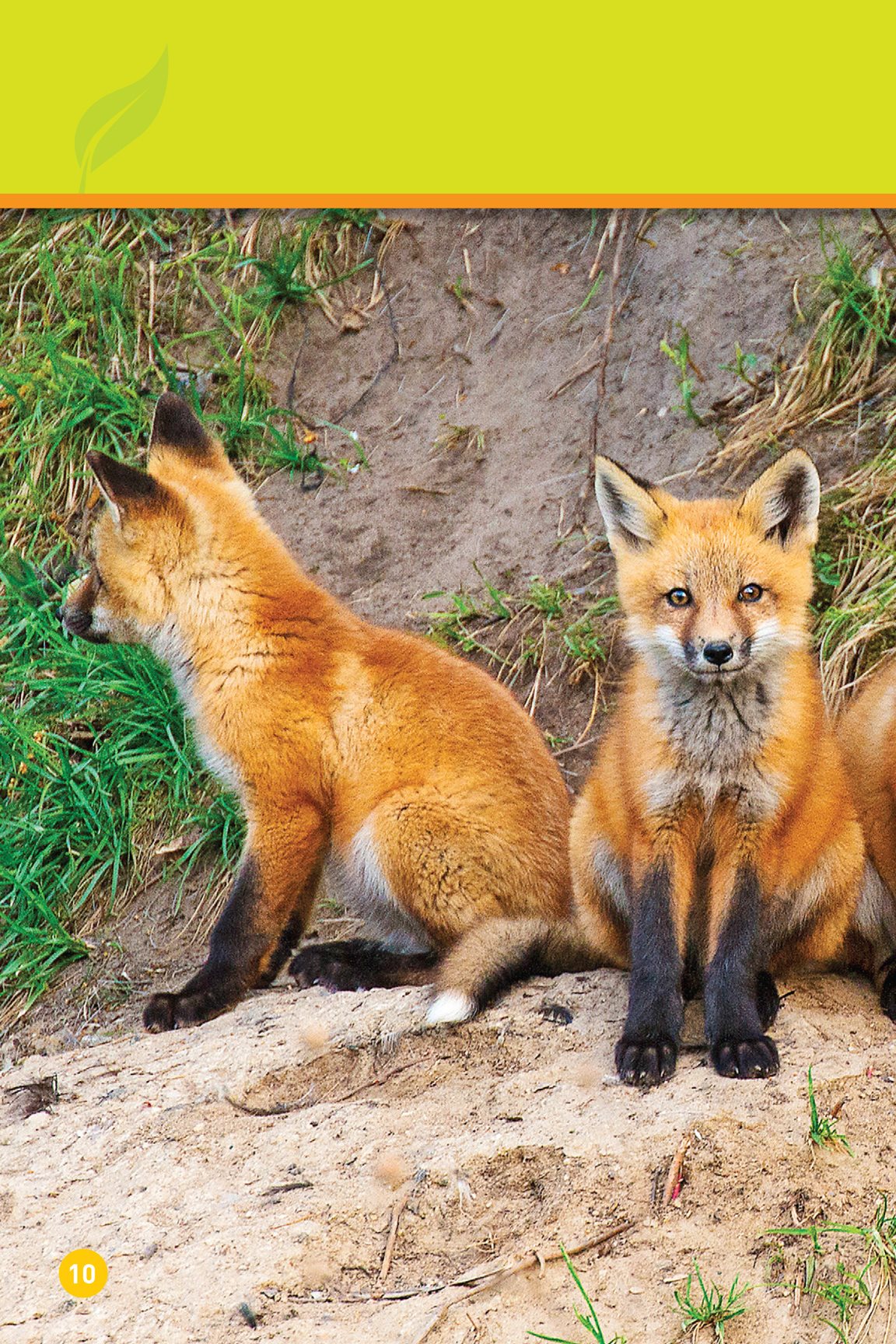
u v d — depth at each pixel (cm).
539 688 1319
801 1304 582
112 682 1416
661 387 1435
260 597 1061
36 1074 897
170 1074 837
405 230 1686
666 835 787
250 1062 823
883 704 901
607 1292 596
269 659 1045
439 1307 595
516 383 1534
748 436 1347
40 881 1388
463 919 980
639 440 1412
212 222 1777
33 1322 620
